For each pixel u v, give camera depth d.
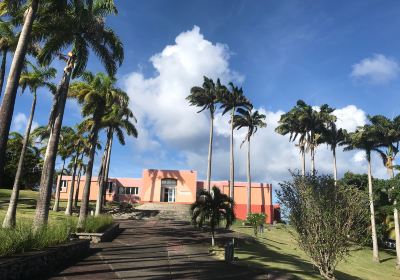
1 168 12.72
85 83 26.02
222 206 22.27
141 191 54.12
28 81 26.97
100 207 34.84
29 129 26.30
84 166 56.78
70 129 42.84
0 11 19.61
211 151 51.88
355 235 13.98
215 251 19.27
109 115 33.72
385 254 42.03
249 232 34.16
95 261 14.09
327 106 52.19
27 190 53.81
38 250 11.54
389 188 36.88
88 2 17.19
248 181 52.34
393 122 40.16
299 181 14.95
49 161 17.59
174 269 13.95
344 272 25.22
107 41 20.80
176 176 54.28
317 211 13.97
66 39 19.39
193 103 54.72
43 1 17.61
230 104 54.78
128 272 12.56
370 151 41.12
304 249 14.47
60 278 10.73
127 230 27.69
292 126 53.09
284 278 14.03
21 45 14.16
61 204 47.78
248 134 55.62
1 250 9.82
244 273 14.23
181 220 38.38
